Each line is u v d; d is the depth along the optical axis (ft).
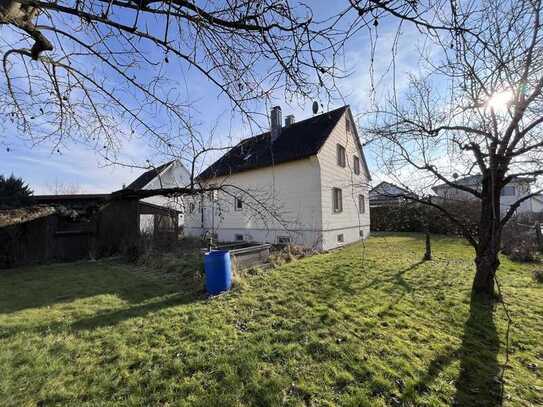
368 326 12.05
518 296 15.98
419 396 7.76
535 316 13.19
